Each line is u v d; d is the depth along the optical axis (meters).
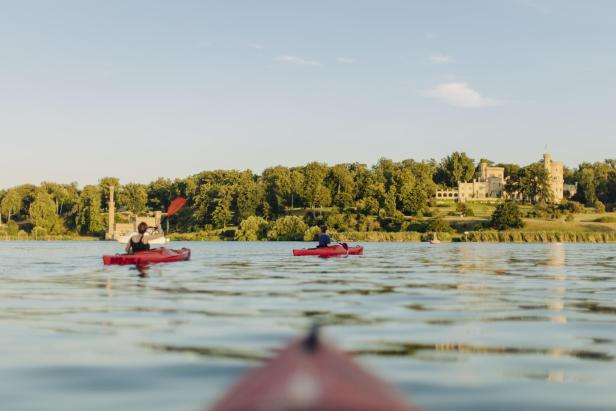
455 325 9.67
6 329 9.23
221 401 2.61
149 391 5.95
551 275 21.08
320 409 2.29
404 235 127.38
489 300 13.13
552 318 10.43
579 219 160.25
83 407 5.44
